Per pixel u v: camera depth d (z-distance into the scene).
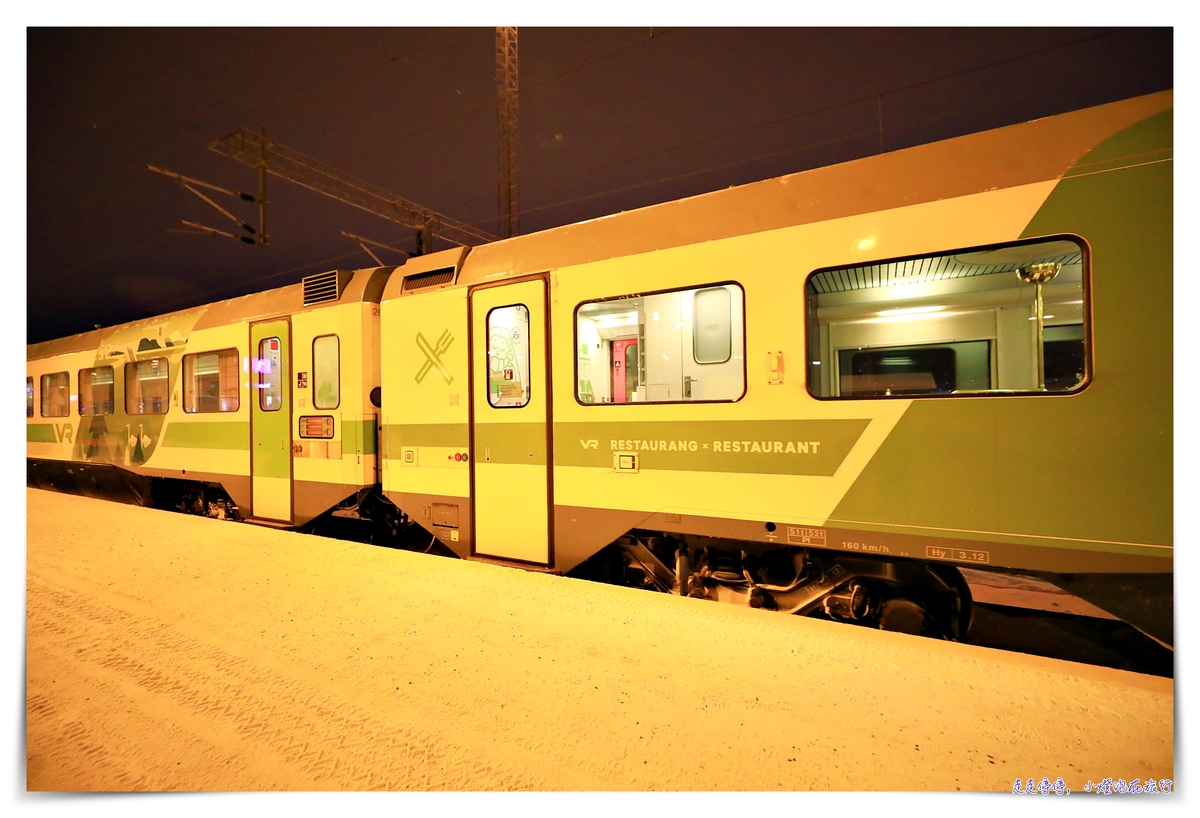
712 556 4.06
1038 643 3.87
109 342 9.02
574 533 4.30
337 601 3.44
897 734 1.99
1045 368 3.01
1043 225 2.86
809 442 3.43
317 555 4.38
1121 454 2.70
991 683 2.29
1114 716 2.05
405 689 2.42
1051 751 1.89
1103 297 2.74
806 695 2.24
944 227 3.07
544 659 2.61
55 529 5.59
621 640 2.78
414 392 5.25
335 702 2.35
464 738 2.08
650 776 1.84
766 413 3.55
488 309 4.77
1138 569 2.67
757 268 3.58
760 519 3.57
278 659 2.74
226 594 3.63
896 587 3.50
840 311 3.50
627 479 4.06
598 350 4.41
